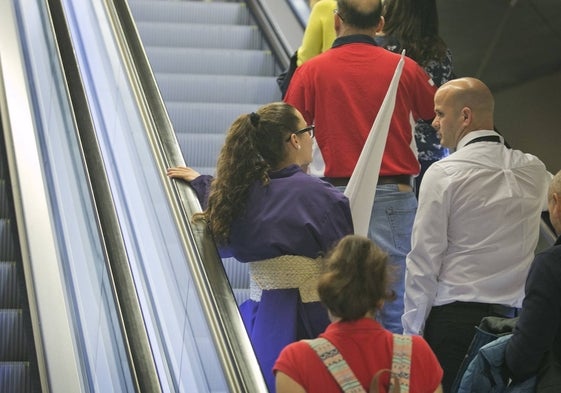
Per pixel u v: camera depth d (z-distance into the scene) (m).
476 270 10.85
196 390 10.21
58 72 14.35
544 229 12.88
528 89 15.88
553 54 15.77
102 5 16.42
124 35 15.10
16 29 16.61
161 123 12.66
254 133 10.12
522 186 10.98
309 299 9.87
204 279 10.03
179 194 11.07
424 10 13.70
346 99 12.43
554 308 9.20
